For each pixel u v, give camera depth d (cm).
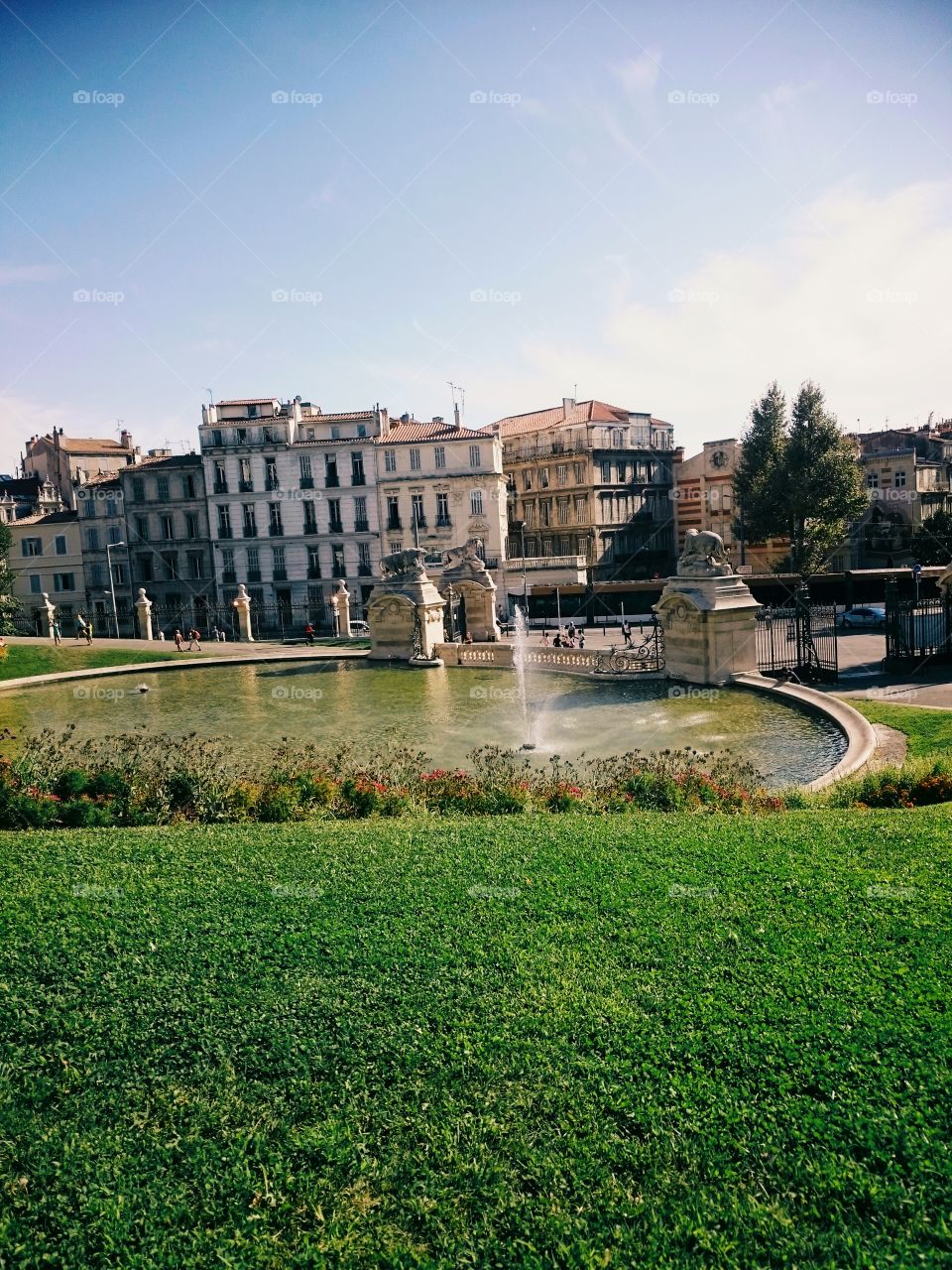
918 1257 543
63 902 1073
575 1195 607
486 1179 623
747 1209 584
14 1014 829
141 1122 692
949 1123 644
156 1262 569
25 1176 645
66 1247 583
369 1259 565
